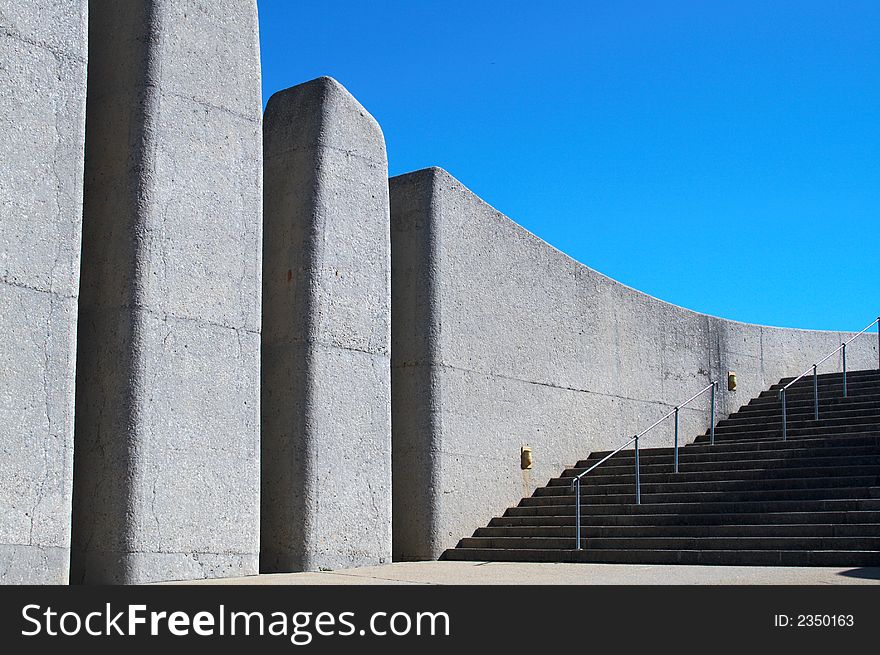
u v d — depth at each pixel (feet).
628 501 42.73
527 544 40.16
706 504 39.40
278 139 37.40
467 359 44.09
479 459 43.98
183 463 29.78
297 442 34.76
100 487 28.58
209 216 31.55
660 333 57.98
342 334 36.47
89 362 29.40
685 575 29.48
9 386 25.49
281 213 36.73
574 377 50.83
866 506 36.27
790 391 60.75
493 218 46.85
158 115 30.35
